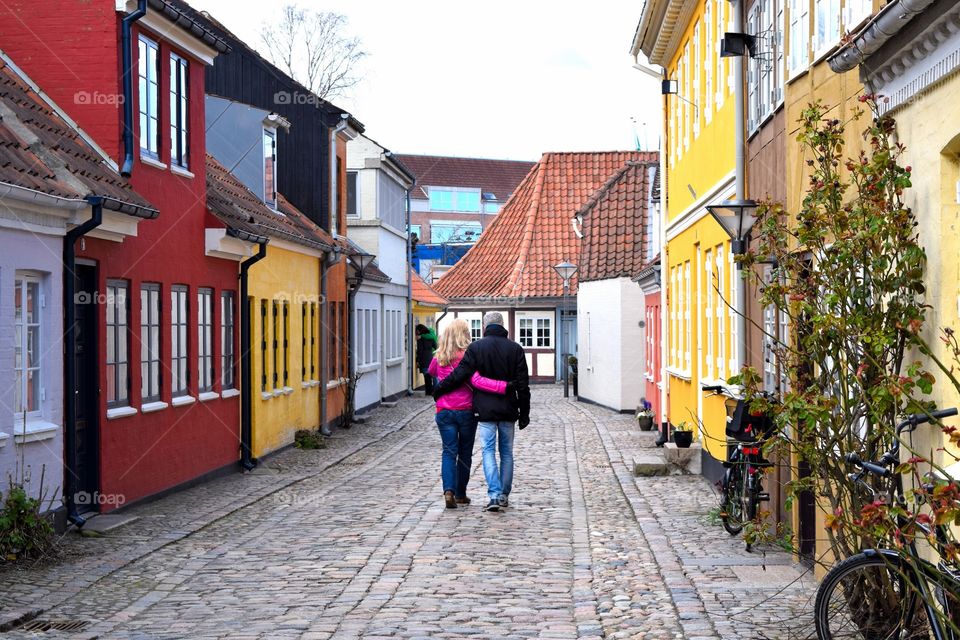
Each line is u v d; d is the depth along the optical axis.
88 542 11.73
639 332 33.91
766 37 12.54
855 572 6.29
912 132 7.08
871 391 6.81
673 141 22.81
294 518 13.62
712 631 7.77
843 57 7.69
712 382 16.66
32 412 11.61
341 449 22.69
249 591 9.49
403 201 40.50
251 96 28.03
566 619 8.42
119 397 13.98
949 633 5.57
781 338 11.83
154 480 14.98
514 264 51.09
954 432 5.27
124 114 13.99
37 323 11.69
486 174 96.19
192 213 16.50
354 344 29.41
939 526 5.39
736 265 14.59
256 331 19.91
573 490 16.06
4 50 14.12
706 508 13.88
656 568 10.23
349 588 9.53
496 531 12.45
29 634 7.93
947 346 6.37
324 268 25.75
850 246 7.25
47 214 11.52
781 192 11.35
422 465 19.75
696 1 18.80
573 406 37.97
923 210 6.89
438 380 14.61
